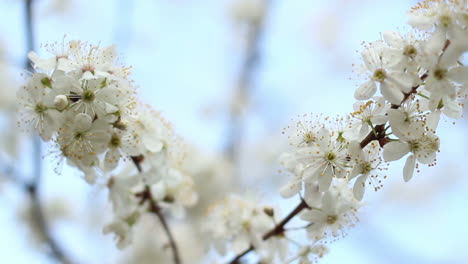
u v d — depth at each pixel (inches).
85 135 29.9
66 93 29.6
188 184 33.3
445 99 29.1
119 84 29.9
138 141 30.7
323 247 31.3
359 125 29.6
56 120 29.8
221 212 33.2
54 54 30.1
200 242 46.3
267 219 32.4
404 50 28.9
